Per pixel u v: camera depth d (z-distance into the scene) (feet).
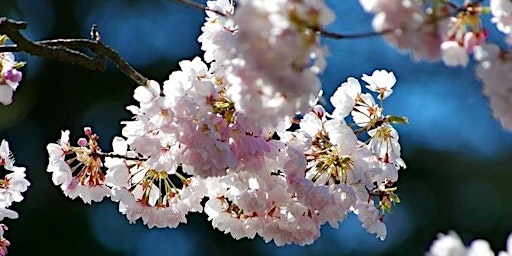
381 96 7.48
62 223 18.58
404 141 21.57
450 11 6.58
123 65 7.35
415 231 20.86
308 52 6.53
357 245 20.38
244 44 6.54
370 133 7.47
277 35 6.47
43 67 19.54
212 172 7.20
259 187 7.38
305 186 7.31
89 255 18.62
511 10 6.77
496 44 6.65
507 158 21.43
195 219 19.80
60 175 7.45
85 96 19.71
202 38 7.34
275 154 7.30
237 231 7.52
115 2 20.95
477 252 6.77
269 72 6.53
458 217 21.12
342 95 7.45
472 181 21.30
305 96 6.67
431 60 6.58
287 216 7.45
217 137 7.21
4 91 7.54
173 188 7.52
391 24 6.53
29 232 18.37
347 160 7.40
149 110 7.25
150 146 7.27
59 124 19.60
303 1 6.51
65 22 20.43
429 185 21.25
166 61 21.02
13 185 7.71
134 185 7.51
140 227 19.31
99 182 7.49
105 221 19.06
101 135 19.74
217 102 7.25
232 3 7.35
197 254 19.77
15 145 19.22
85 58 7.34
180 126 7.22
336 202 7.36
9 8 19.75
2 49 7.27
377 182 7.45
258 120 6.81
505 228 20.93
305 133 7.40
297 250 20.17
